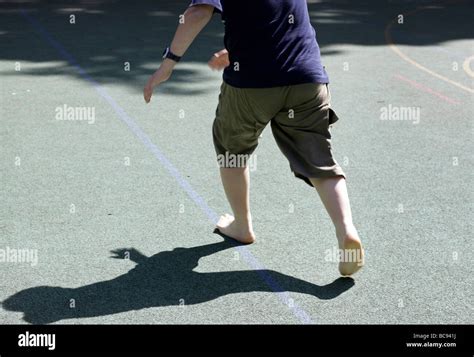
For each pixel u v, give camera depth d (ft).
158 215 15.28
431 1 48.03
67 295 12.14
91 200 15.97
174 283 12.60
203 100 24.26
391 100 24.61
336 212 12.35
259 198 16.20
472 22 40.57
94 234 14.35
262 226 14.82
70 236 14.24
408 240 14.29
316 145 12.33
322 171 12.32
